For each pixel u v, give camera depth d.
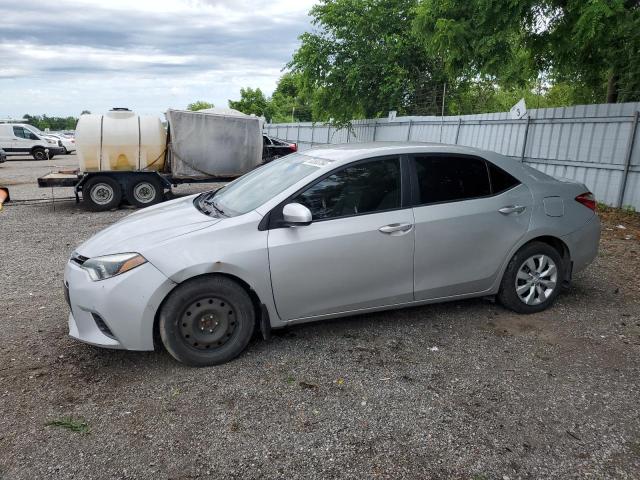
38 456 2.76
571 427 3.00
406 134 16.66
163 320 3.56
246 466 2.68
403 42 18.22
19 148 28.86
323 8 18.61
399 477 2.59
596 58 10.23
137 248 3.57
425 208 4.14
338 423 3.03
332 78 18.62
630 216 8.88
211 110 13.02
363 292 4.04
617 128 9.45
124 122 11.59
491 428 2.98
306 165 4.24
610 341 4.13
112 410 3.19
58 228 9.31
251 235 3.70
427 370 3.66
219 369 3.68
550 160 11.02
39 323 4.56
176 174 12.08
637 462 2.70
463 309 4.78
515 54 10.07
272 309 3.81
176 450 2.80
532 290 4.61
